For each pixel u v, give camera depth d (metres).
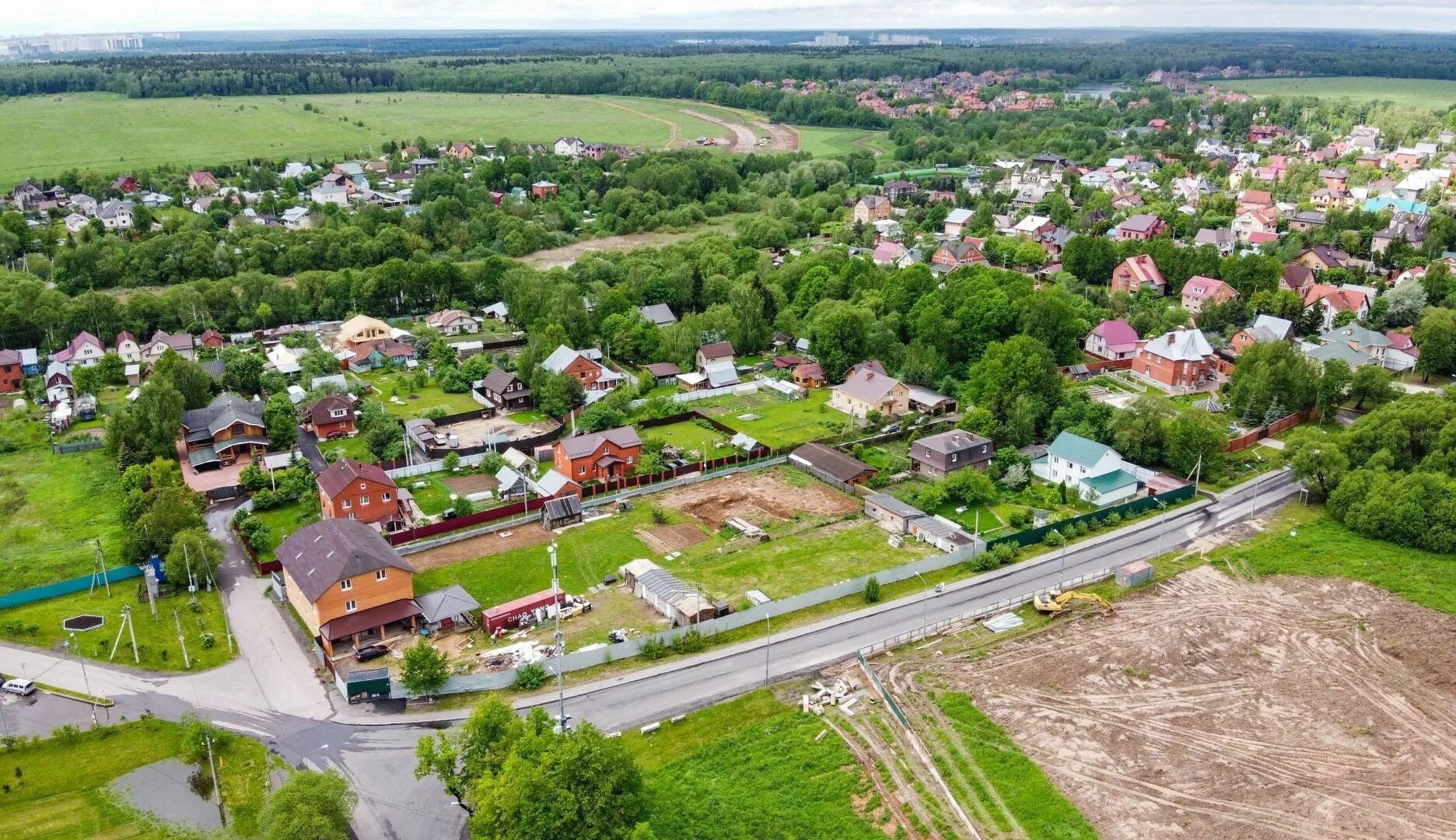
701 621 80.81
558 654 69.75
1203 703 72.12
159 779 64.50
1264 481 111.19
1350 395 129.50
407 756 66.38
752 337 160.62
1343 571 90.62
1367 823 60.44
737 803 61.47
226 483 112.19
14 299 156.38
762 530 99.31
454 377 144.38
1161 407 114.94
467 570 92.19
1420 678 74.94
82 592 87.62
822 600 85.94
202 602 86.56
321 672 76.12
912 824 60.03
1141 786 63.66
